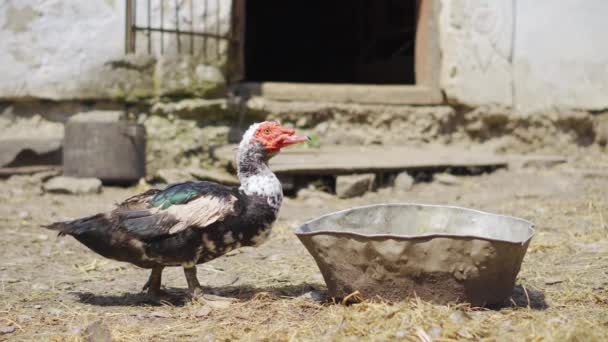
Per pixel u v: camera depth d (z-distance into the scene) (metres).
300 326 5.59
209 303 6.07
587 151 8.65
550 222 7.18
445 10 8.50
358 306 5.73
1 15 8.01
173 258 6.03
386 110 8.52
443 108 8.58
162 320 5.96
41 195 7.77
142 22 8.11
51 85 8.08
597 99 8.59
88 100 8.16
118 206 6.08
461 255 5.54
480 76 8.53
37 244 6.91
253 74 11.57
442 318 5.41
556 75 8.59
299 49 11.43
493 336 5.16
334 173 7.79
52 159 8.08
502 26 8.52
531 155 8.50
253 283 6.36
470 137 8.65
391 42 10.16
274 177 6.07
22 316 6.02
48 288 6.33
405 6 9.88
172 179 7.96
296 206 7.61
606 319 5.72
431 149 8.50
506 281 5.79
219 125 8.30
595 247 6.73
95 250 6.05
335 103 8.46
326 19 11.16
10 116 8.12
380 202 7.68
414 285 5.67
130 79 8.14
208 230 6.00
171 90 8.18
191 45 8.18
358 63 10.62
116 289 6.32
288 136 6.05
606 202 7.52
